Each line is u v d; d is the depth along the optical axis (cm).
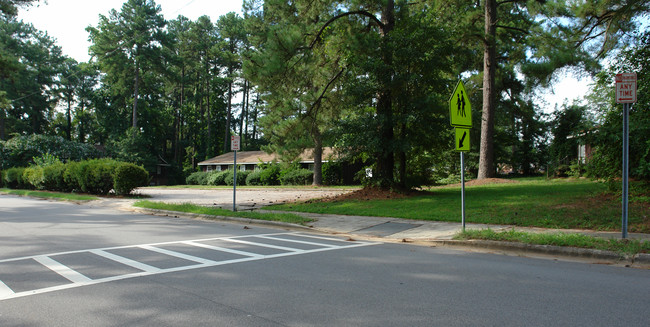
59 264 673
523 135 3888
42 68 6575
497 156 3550
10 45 5400
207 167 6194
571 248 729
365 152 1762
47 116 7331
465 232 883
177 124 7262
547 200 1290
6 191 3162
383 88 1554
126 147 5472
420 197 1587
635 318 416
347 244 884
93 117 7562
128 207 1825
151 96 6619
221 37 6569
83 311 445
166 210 1602
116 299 487
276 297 495
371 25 1878
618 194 1247
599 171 1324
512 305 461
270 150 3091
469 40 2334
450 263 683
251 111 7631
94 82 7588
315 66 1805
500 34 2773
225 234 1029
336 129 1700
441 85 1611
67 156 4847
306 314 436
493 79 2345
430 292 514
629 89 741
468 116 931
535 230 945
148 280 573
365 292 515
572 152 2694
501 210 1186
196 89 7300
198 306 462
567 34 2000
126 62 5294
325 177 3853
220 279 578
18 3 2423
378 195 1702
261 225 1229
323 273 613
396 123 1605
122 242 895
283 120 1870
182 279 578
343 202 1623
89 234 1017
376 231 1052
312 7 1742
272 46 1567
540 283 554
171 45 5581
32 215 1512
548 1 1986
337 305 464
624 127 749
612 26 1833
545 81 2095
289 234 1039
